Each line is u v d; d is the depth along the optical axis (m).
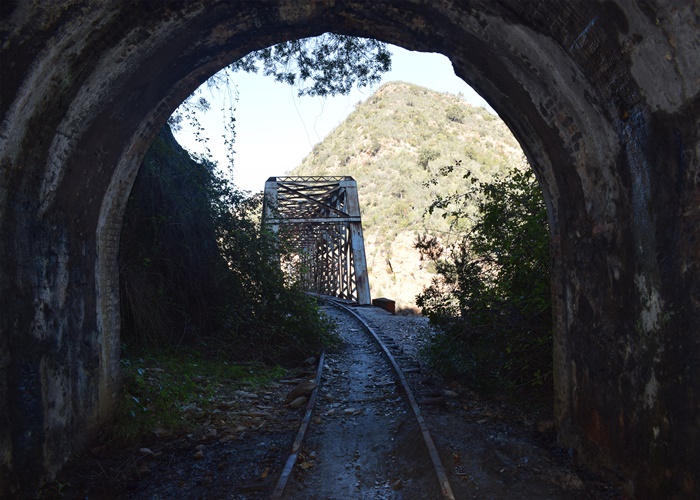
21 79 3.30
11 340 3.65
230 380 7.93
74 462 4.59
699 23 2.53
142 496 4.24
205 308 9.93
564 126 4.25
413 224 49.28
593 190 4.15
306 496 4.18
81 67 3.74
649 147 3.27
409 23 4.61
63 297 4.47
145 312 8.51
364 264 24.97
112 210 5.39
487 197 8.12
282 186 28.05
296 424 6.02
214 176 11.07
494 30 4.11
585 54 3.47
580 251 4.55
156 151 9.34
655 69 2.96
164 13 3.93
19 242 3.76
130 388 6.03
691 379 3.07
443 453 4.80
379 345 11.01
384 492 4.30
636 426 3.72
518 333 6.96
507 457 4.77
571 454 4.78
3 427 3.53
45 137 3.81
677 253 3.13
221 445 5.39
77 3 3.28
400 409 6.52
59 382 4.38
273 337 10.41
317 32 4.98
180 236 9.89
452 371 7.78
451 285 8.96
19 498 3.70
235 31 4.64
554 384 5.31
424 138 76.31
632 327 3.72
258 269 10.90
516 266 7.09
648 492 3.58
